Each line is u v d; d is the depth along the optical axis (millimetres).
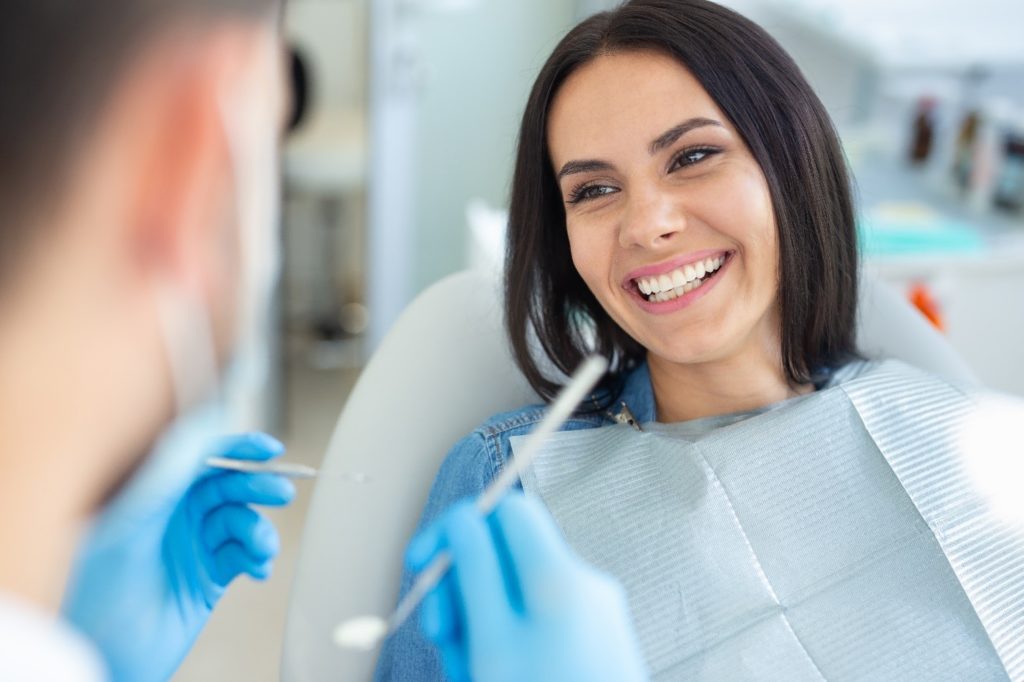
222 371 321
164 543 697
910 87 2125
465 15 2590
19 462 290
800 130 916
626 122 880
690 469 897
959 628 850
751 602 843
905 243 1731
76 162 272
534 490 920
